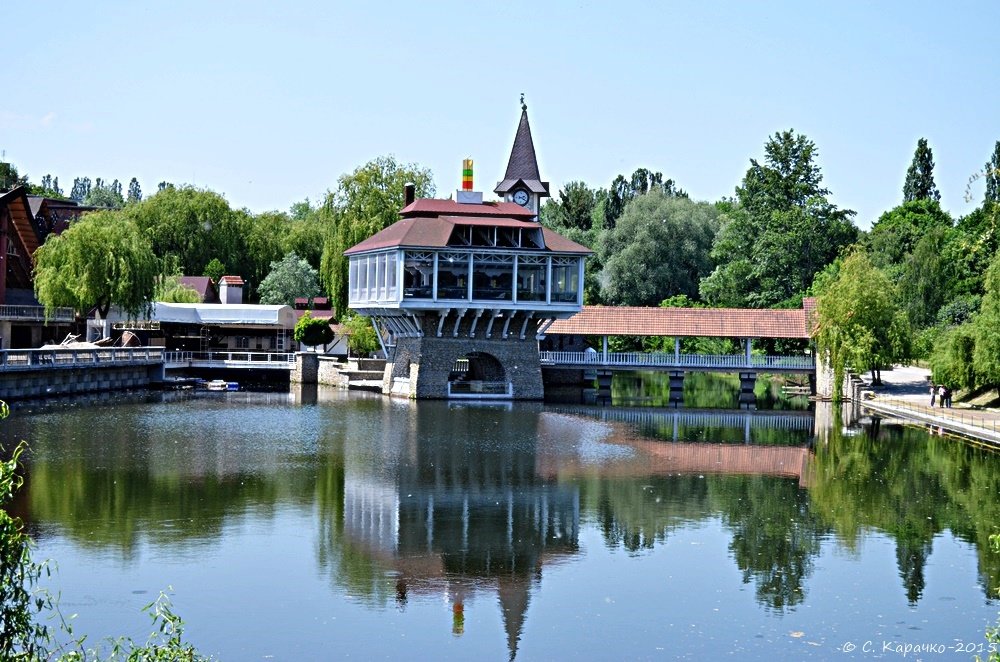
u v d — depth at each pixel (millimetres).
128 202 172125
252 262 143625
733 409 89438
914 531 42844
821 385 101812
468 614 32625
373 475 52562
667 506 46812
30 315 105375
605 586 35406
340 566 36938
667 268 137875
